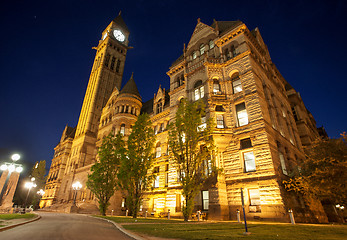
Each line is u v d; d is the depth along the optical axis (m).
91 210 39.16
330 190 18.06
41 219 19.66
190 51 37.81
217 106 29.34
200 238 9.84
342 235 10.94
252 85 27.50
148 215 34.34
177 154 24.02
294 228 13.55
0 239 8.84
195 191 22.23
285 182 21.70
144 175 27.33
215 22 36.91
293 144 32.72
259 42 37.91
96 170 32.38
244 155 25.42
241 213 22.80
